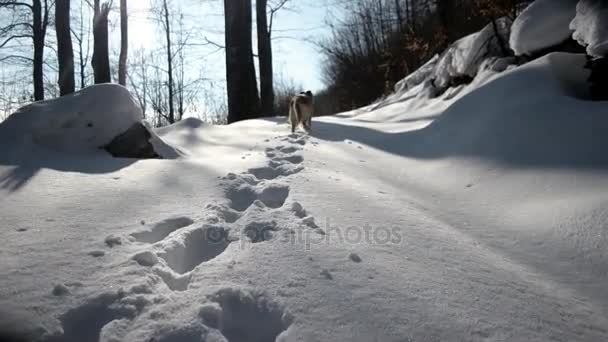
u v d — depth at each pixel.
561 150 3.05
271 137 5.83
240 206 2.78
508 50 7.11
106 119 3.98
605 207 2.16
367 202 2.73
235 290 1.54
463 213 2.78
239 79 9.76
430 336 1.32
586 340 1.38
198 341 1.29
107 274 1.67
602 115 3.14
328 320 1.37
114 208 2.46
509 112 3.88
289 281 1.61
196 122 6.49
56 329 1.35
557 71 4.29
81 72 20.89
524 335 1.37
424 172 3.83
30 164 3.26
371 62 22.17
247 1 9.71
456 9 11.93
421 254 1.97
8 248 1.86
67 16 10.40
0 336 1.29
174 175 3.29
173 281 1.69
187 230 2.16
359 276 1.67
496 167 3.31
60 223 2.18
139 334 1.31
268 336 1.40
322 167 3.69
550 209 2.41
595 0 4.13
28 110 3.83
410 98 10.03
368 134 6.13
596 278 1.81
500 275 1.81
